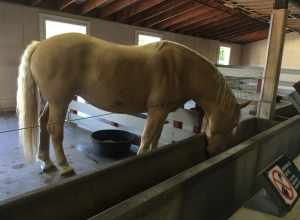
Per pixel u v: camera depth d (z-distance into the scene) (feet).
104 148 8.93
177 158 5.32
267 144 5.17
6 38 14.74
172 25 24.03
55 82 6.20
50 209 3.00
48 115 7.07
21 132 6.57
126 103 6.69
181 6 19.83
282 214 4.04
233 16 23.04
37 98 6.62
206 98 6.62
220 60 32.83
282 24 8.11
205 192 3.55
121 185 3.99
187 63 6.46
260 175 4.05
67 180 3.23
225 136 6.63
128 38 21.33
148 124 6.75
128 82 6.37
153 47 6.54
